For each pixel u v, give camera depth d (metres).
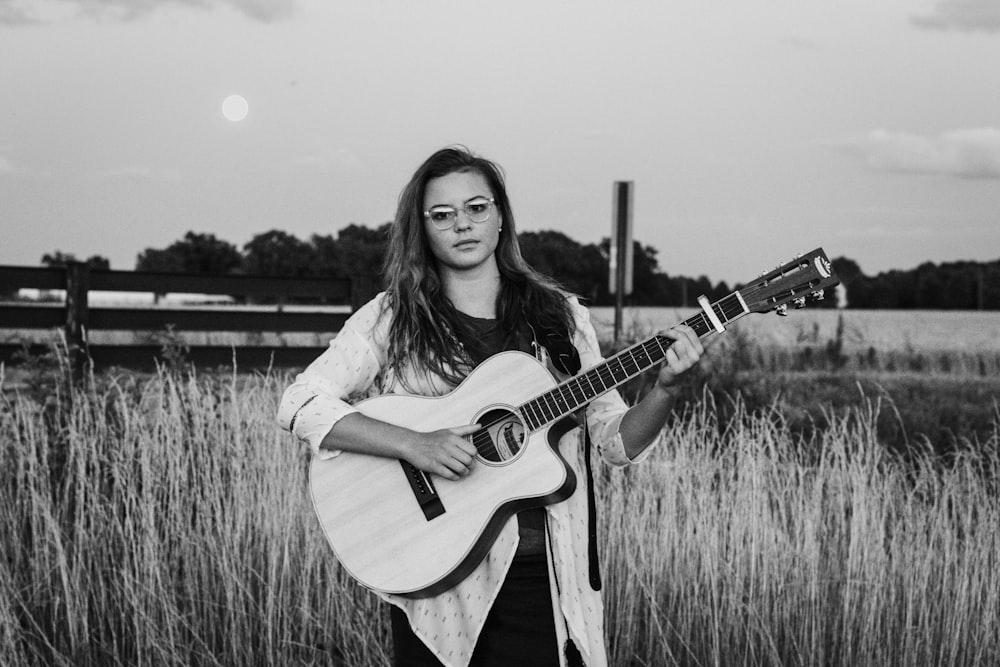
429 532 2.63
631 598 3.85
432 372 2.73
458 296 2.79
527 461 2.63
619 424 2.71
